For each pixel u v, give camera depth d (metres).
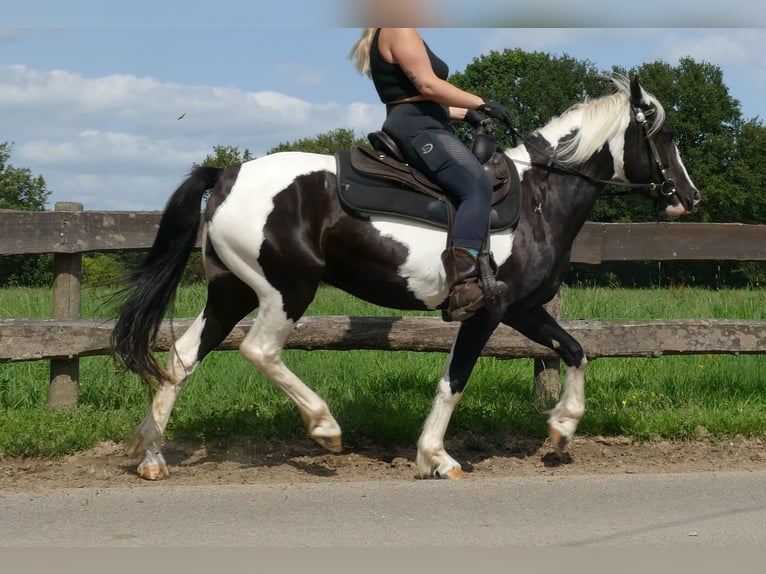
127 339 4.56
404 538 3.58
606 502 4.11
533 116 49.84
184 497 4.16
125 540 3.53
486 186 4.59
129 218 5.95
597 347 5.99
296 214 4.52
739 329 6.14
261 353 4.64
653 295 10.42
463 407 5.89
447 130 4.75
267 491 4.28
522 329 5.17
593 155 5.00
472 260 4.52
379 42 4.62
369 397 6.16
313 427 4.74
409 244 4.61
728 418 5.71
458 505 4.05
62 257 5.97
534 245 4.80
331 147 67.62
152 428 4.65
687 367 7.12
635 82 5.00
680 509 4.00
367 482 4.51
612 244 6.22
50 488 4.42
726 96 51.69
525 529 3.70
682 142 52.47
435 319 5.88
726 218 51.78
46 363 6.82
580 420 5.64
